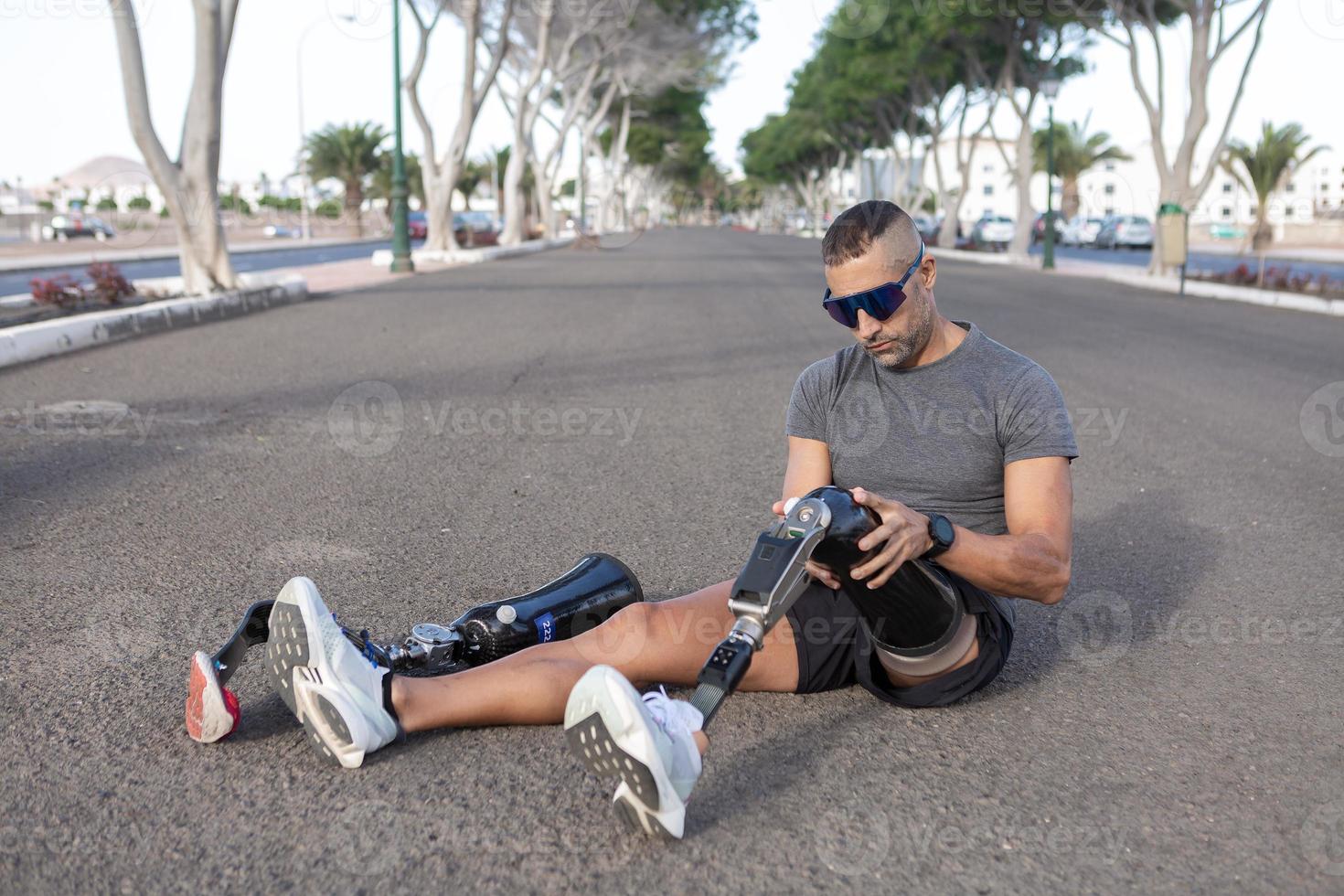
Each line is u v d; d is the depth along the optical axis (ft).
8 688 8.84
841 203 213.66
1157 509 15.57
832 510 6.82
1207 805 7.34
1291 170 129.39
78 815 6.96
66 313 38.63
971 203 294.46
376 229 221.66
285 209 259.39
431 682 7.74
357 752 7.36
